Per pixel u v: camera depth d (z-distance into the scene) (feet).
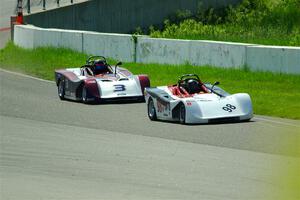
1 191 113.70
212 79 257.34
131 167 129.49
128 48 313.12
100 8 490.49
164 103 185.37
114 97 219.61
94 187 115.34
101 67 229.66
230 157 136.26
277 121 181.57
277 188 110.32
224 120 179.52
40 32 365.81
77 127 177.06
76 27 484.74
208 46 272.51
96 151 145.38
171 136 162.71
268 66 247.09
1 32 483.92
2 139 160.25
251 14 497.87
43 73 303.07
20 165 132.87
